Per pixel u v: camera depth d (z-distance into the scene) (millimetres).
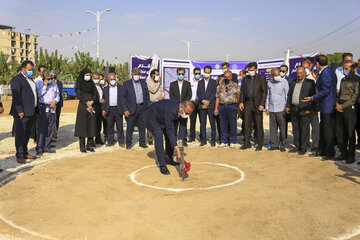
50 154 7801
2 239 3459
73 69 34531
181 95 8727
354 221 3922
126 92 8250
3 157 7387
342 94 6613
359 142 7965
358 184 5395
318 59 6863
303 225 3809
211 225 3795
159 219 3969
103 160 7188
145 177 5855
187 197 4746
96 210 4289
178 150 5703
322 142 7289
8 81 32812
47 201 4645
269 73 14625
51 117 7906
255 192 4996
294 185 5359
